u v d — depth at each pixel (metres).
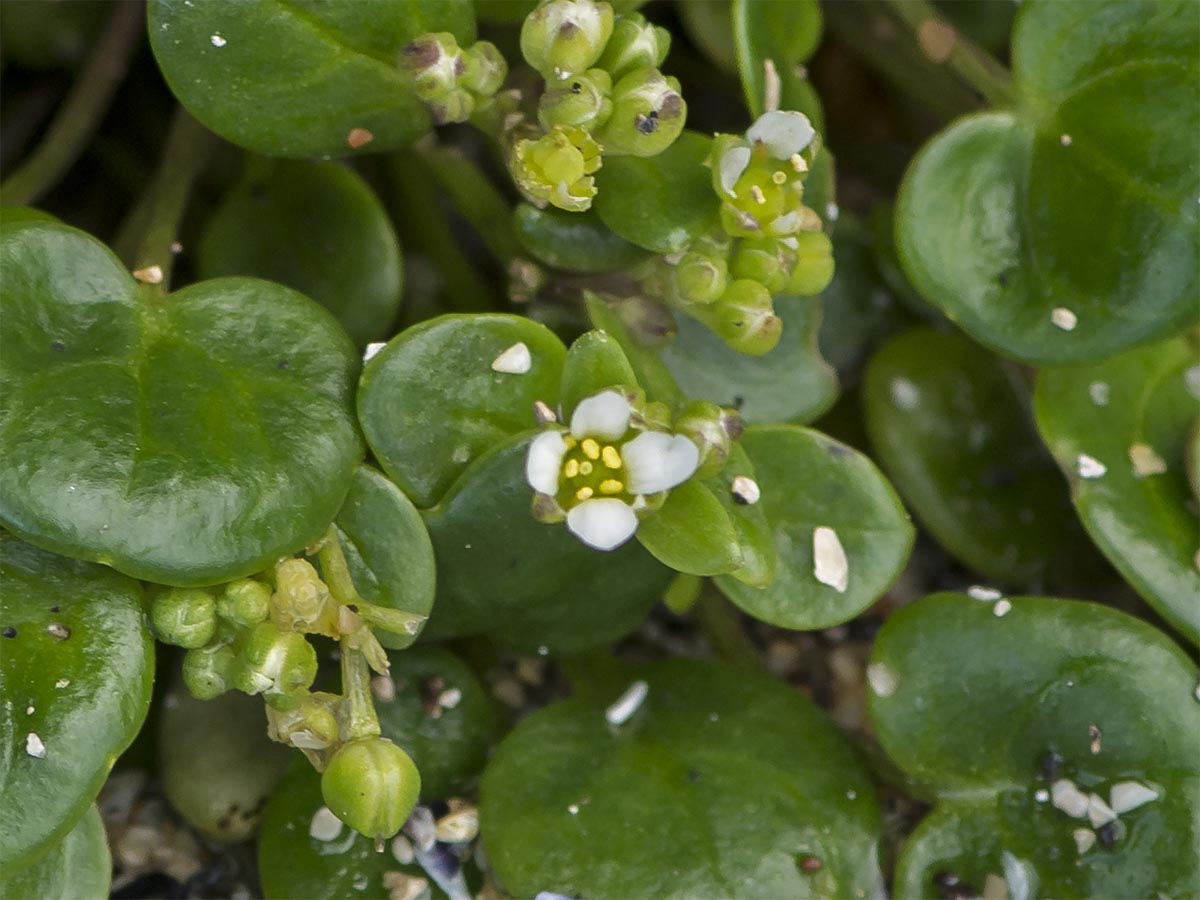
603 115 0.15
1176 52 0.17
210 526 0.15
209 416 0.15
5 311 0.15
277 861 0.16
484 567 0.16
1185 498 0.17
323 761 0.15
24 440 0.15
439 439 0.16
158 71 0.19
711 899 0.16
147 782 0.18
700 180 0.16
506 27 0.18
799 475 0.16
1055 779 0.16
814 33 0.17
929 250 0.17
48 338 0.15
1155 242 0.16
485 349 0.16
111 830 0.17
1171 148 0.16
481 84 0.16
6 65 0.19
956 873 0.16
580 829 0.16
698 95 0.20
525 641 0.17
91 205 0.19
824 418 0.19
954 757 0.16
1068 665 0.16
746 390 0.17
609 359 0.15
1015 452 0.18
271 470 0.15
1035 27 0.17
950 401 0.18
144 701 0.15
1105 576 0.18
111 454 0.15
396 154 0.18
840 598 0.16
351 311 0.17
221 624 0.15
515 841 0.16
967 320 0.17
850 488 0.16
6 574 0.15
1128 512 0.17
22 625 0.15
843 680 0.18
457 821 0.16
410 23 0.16
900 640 0.16
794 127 0.16
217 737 0.17
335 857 0.16
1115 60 0.17
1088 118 0.17
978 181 0.17
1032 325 0.17
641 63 0.16
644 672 0.17
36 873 0.15
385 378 0.16
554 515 0.15
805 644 0.18
